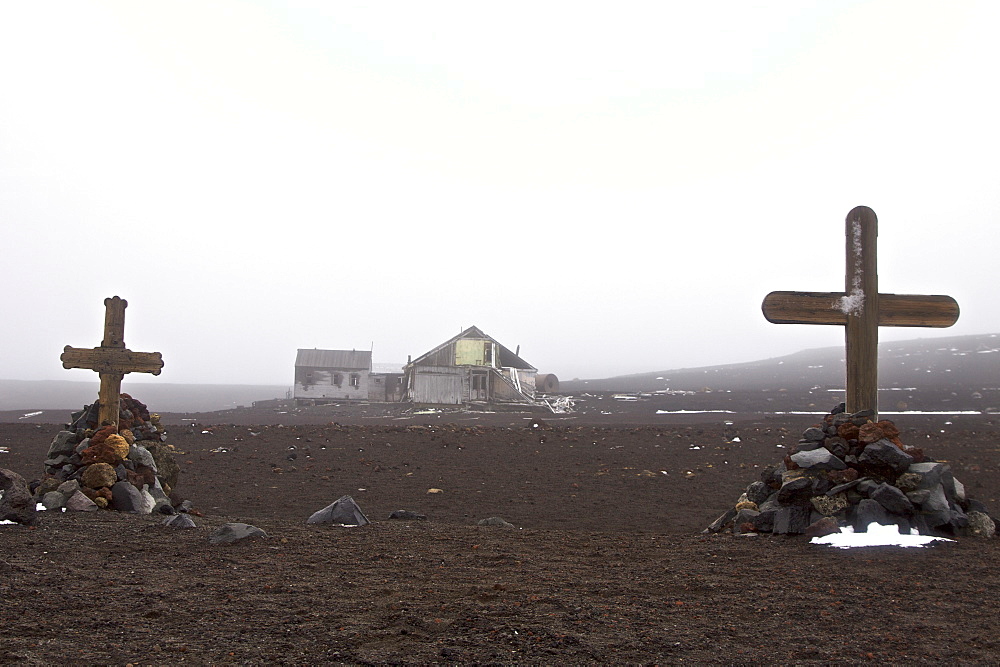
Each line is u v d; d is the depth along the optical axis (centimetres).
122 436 1192
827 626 512
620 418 4700
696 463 2216
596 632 493
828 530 844
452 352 6128
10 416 4809
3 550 745
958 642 477
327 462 2239
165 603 557
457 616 530
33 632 476
